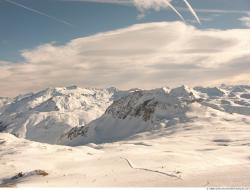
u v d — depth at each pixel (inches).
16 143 5487.2
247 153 4473.4
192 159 2933.1
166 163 2642.7
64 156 3518.7
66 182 1755.7
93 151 4471.0
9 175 2600.9
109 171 2233.0
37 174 2220.7
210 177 1519.4
